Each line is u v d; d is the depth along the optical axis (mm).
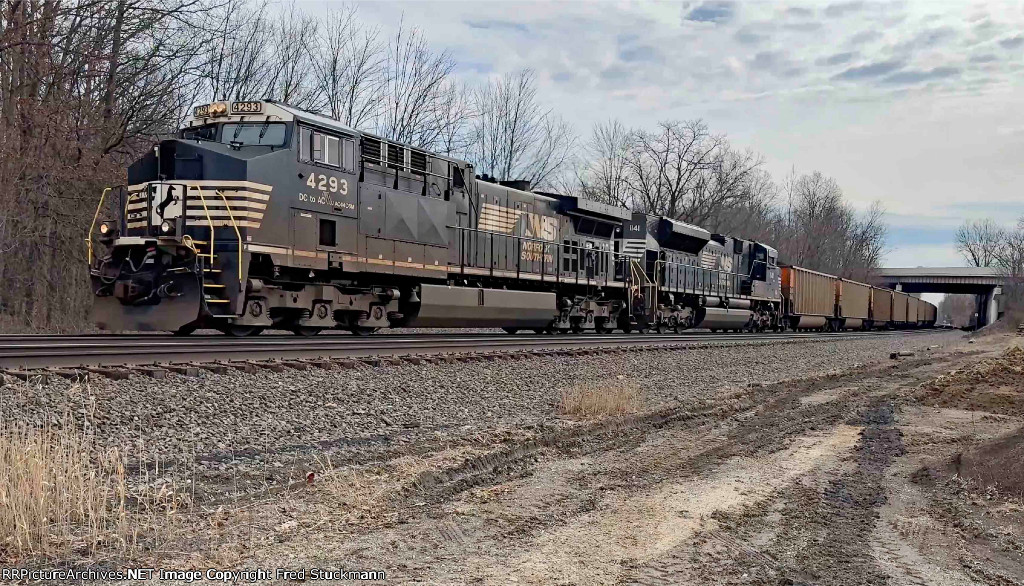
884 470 8344
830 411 12555
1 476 5305
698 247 33000
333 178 15898
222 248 14047
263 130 15008
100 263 14578
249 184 14078
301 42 36750
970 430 11062
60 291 24906
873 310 56969
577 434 9547
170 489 6152
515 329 25219
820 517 6344
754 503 6684
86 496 5539
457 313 19828
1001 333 45094
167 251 14008
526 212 23094
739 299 35969
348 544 5188
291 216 14922
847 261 89750
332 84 37469
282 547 5066
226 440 7789
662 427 10477
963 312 196500
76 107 22812
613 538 5547
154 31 24797
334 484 6512
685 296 31578
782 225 87500
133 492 6020
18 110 21812
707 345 22031
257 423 8508
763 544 5551
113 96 25312
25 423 7230
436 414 10086
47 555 4762
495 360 14539
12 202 21219
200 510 5715
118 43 24656
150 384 9266
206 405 8797
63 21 23719
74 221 23875
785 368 19062
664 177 57094
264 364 11008
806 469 8234
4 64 21609
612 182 57656
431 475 7082
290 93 35875
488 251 21188
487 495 6656
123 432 7605
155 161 14828
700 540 5562
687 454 8766
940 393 14773
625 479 7453
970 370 17297
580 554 5168
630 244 28234
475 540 5402
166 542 5047
